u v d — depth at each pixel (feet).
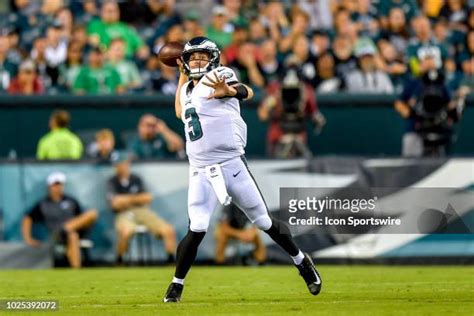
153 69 192.54
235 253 151.02
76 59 192.85
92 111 181.57
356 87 189.26
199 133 93.66
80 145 175.01
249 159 150.71
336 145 185.26
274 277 129.80
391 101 185.26
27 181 152.25
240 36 191.21
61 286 119.55
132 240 151.84
